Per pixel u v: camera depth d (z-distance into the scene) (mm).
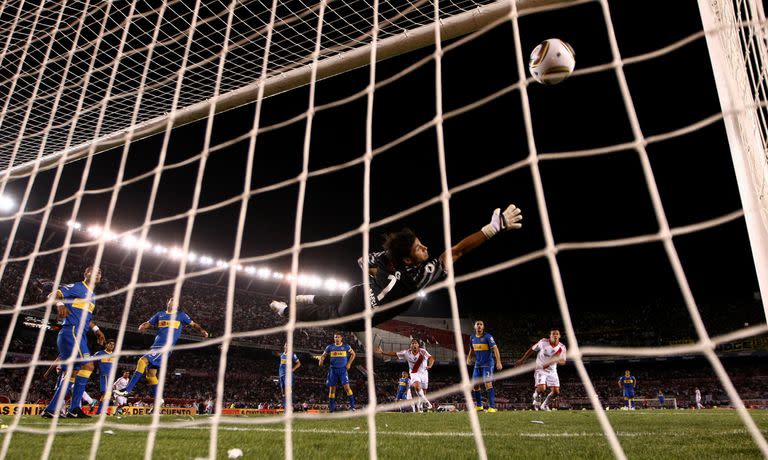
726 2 3578
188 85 5961
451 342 41906
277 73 4840
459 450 3293
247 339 34656
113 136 5191
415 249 3197
